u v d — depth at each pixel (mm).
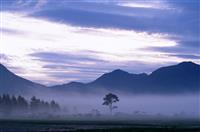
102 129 94562
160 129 96188
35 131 96438
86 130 92500
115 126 123062
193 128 102875
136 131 90188
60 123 145625
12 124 133125
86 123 148625
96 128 105500
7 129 104750
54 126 121375
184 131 94812
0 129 104812
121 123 152875
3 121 159750
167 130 94750
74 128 108062
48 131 94812
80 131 90938
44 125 127500
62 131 92562
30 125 127375
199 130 98125
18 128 108812
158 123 158125
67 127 115375
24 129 104250
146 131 90812
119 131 89625
